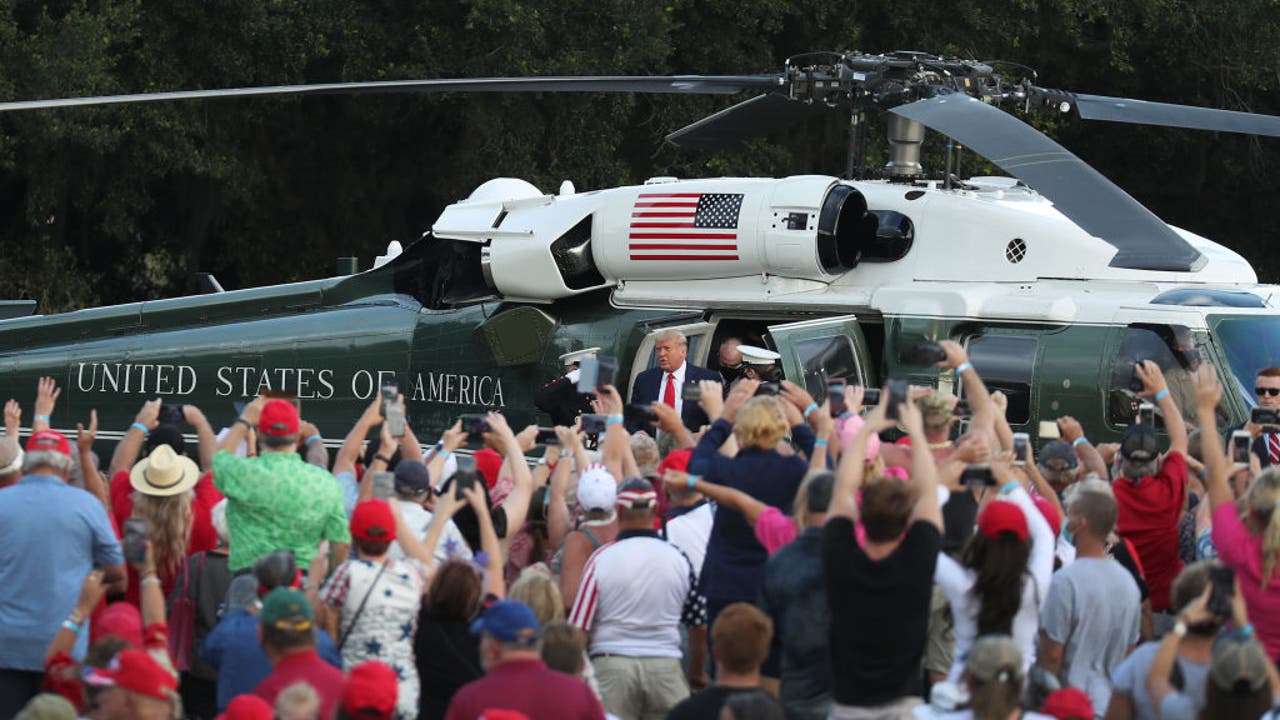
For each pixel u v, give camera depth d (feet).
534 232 168.35
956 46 337.11
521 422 170.40
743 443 95.76
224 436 114.83
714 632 75.31
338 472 106.83
